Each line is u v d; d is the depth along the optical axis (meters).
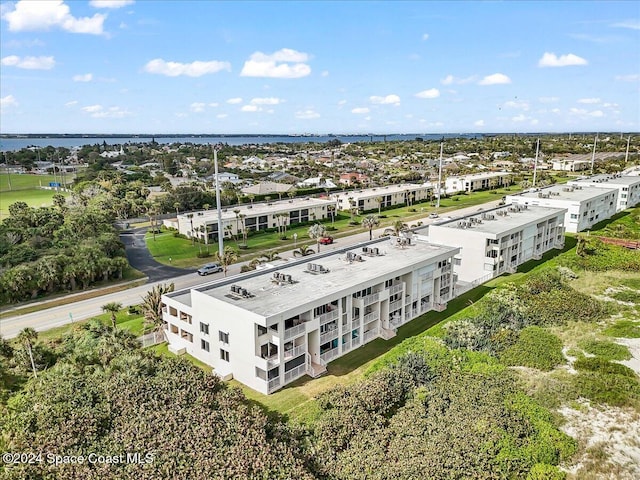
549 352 48.59
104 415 33.47
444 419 37.16
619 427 37.50
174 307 51.53
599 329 55.50
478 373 44.34
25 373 45.12
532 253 84.94
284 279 51.41
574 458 34.25
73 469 28.33
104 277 73.62
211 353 47.12
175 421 32.72
